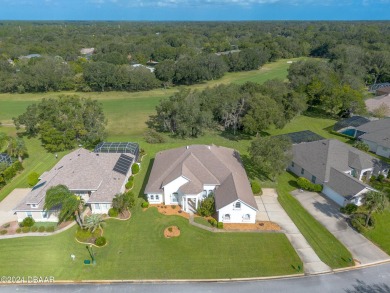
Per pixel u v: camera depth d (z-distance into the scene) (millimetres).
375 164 50594
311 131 68375
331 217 41125
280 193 46719
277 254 34688
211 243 36281
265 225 39344
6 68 120938
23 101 102688
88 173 45906
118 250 35250
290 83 93562
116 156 52188
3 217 41188
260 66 158125
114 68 112688
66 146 62000
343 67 108188
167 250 35250
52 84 112688
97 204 41531
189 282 31172
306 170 49812
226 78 135625
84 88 113312
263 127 63969
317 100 86250
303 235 37688
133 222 39938
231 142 66000
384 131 62000
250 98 68750
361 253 34938
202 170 44562
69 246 35844
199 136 69750
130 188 47562
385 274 32188
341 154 51312
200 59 127250
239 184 42344
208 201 40719
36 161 57531
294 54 183375
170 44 193875
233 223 39750
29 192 43594
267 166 46781
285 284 30953
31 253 34844
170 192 43094
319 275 32062
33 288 30516
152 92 113688
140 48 165000
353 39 183500
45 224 39469
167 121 71312
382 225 39562
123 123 80188
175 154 49375
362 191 41719
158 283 31047
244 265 33219
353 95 79438
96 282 31188
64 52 160375
